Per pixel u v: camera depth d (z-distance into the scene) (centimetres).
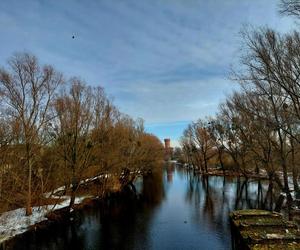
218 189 5441
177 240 2458
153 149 7925
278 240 1938
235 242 2347
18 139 3206
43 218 3102
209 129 7238
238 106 3325
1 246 2369
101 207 3938
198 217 3203
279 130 3008
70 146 3616
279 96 2814
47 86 3362
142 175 8969
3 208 3077
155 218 3231
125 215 3431
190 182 6900
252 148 3909
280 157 3309
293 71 2241
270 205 3700
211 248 2259
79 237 2609
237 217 2583
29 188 3191
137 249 2284
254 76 2455
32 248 2348
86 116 3753
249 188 5403
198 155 9388
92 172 4597
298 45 2191
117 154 4794
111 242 2466
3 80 3005
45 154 3862
